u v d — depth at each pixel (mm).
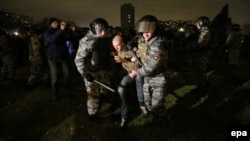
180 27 14016
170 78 7371
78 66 4188
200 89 6023
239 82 6621
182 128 4258
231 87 6172
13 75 7699
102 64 4453
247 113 4430
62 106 5551
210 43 5852
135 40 4598
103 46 4387
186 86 6395
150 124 4406
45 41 5738
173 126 4332
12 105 5824
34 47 6637
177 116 4691
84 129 4488
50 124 4785
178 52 12906
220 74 7820
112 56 4625
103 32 4000
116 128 4422
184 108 5035
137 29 3490
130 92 5500
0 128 4809
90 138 4199
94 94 4531
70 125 4668
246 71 8383
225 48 9422
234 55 9055
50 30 5664
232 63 9078
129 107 5160
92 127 4531
